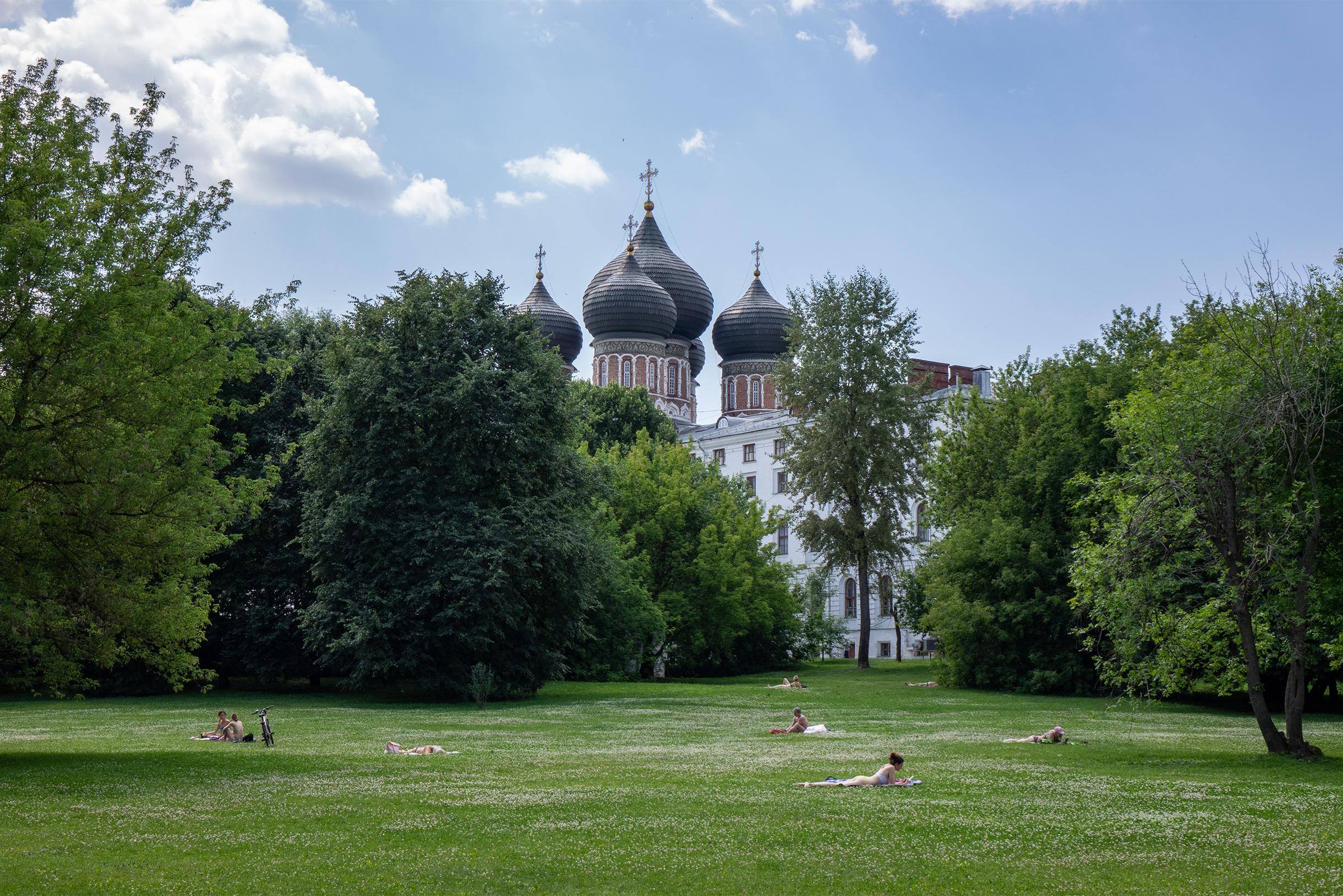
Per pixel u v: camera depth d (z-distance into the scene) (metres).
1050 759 22.09
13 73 20.44
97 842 12.30
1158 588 22.30
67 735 28.80
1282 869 11.25
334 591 42.78
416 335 45.53
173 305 26.84
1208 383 22.55
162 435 20.14
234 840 12.50
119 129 21.95
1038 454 49.69
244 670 51.59
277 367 42.00
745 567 67.88
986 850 12.12
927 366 94.62
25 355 19.48
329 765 20.47
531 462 46.03
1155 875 11.02
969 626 47.56
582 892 10.34
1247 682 23.61
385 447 43.91
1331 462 22.73
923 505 74.44
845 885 10.61
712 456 105.12
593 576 47.19
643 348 115.69
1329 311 22.81
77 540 20.25
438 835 12.84
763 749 24.48
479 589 41.66
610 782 17.91
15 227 18.62
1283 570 21.66
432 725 32.34
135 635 21.69
